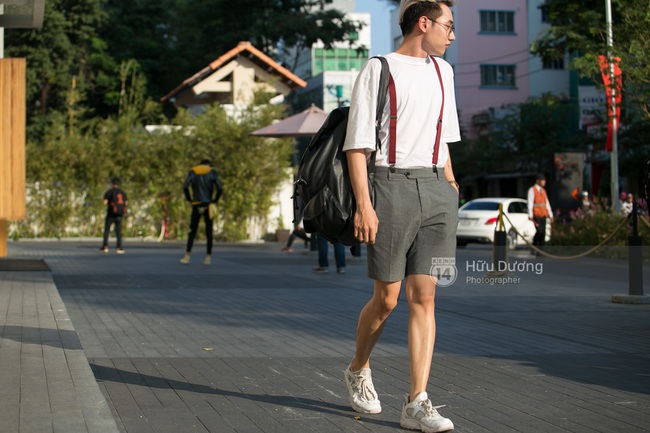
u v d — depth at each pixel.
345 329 10.70
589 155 52.31
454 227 6.01
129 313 11.91
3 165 16.95
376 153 5.89
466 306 13.52
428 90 5.91
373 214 5.72
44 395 6.31
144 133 34.44
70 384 6.69
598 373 8.06
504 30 73.69
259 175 34.06
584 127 47.94
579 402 6.85
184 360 8.41
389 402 6.75
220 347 9.22
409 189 5.85
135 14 55.72
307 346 9.38
